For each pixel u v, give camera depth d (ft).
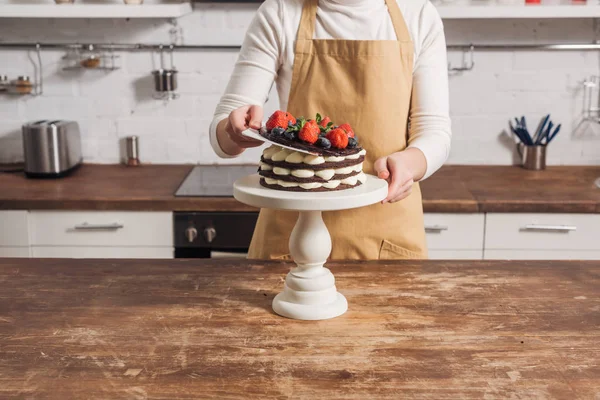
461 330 4.49
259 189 4.79
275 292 5.10
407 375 3.93
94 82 10.82
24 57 10.75
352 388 3.80
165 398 3.70
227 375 3.93
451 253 9.08
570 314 4.74
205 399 3.69
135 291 5.12
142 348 4.25
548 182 9.85
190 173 10.43
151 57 10.74
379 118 6.16
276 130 4.82
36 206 8.98
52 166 9.96
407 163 5.39
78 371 3.98
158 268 5.60
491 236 9.00
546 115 10.87
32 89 10.87
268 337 4.39
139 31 10.69
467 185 9.68
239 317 4.68
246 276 5.42
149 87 10.84
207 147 11.04
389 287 5.18
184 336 4.40
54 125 9.98
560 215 8.92
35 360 4.11
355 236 6.21
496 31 10.59
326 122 5.16
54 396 3.73
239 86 6.10
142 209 8.97
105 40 10.72
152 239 9.09
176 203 8.94
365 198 4.61
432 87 6.17
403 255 6.31
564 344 4.31
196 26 10.67
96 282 5.30
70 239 9.14
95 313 4.75
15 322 4.61
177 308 4.82
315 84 6.20
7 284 5.26
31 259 5.83
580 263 5.76
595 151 10.96
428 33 6.23
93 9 9.43
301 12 6.19
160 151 11.06
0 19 10.63
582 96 10.77
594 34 10.59
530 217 8.94
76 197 9.00
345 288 5.16
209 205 8.93
